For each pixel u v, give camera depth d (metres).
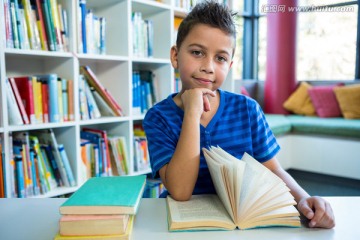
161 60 2.07
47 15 1.54
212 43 0.76
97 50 1.82
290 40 3.69
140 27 2.00
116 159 1.89
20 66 1.73
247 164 0.64
